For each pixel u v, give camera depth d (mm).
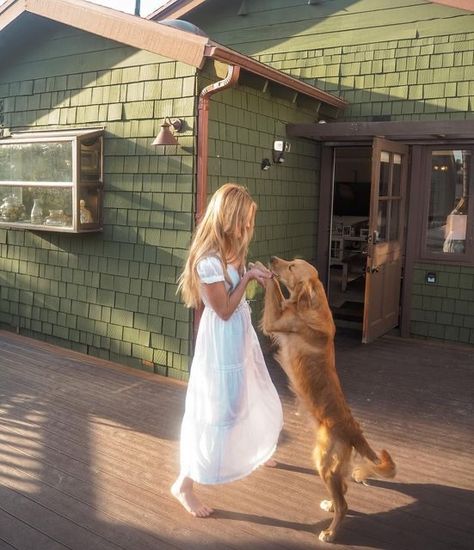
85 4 5176
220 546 2777
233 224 2797
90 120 5523
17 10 5578
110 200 5449
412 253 6832
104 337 5691
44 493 3211
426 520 3039
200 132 4793
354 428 2924
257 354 3180
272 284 3201
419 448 3896
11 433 3984
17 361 5574
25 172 5836
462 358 6070
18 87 6105
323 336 3146
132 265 5371
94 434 3994
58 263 5988
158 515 3025
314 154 6996
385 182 6297
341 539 2854
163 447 3812
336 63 7094
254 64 4879
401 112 6766
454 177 6566
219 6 7789
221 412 2900
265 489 3324
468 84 6363
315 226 7191
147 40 4840
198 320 5027
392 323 6777
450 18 6383
